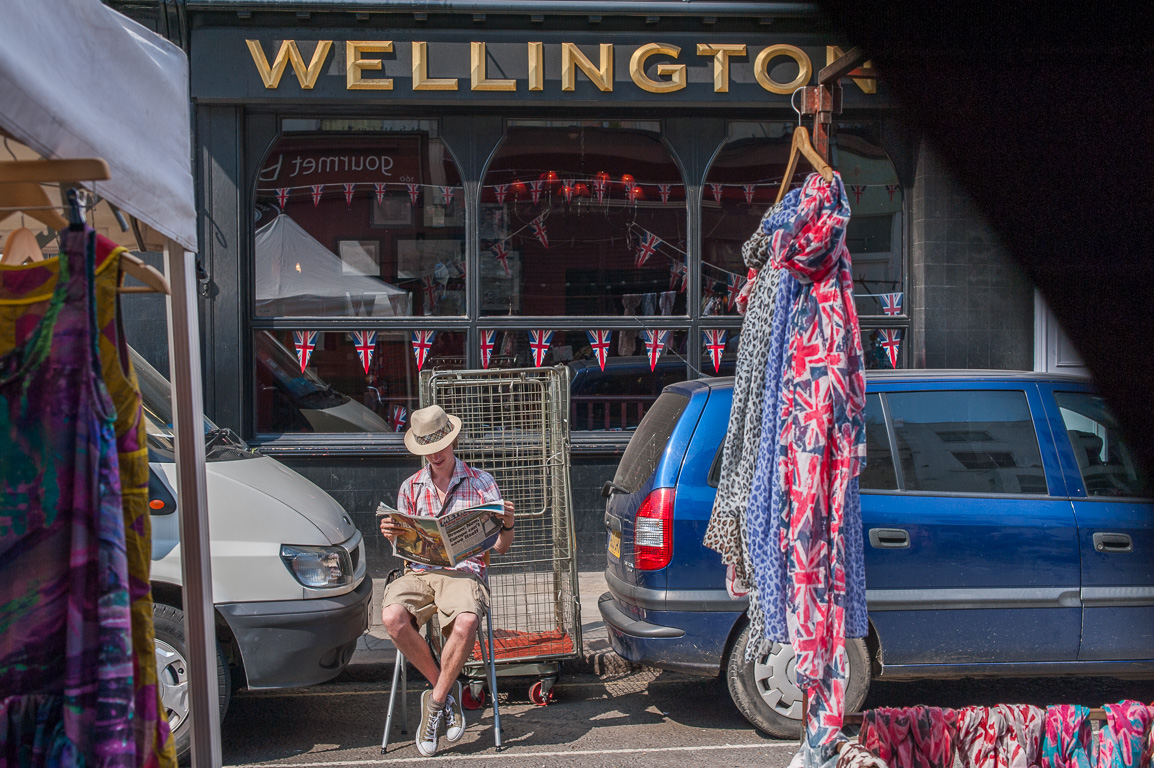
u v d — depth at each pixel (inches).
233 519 173.0
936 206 316.8
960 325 318.7
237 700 210.4
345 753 176.2
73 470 74.3
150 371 197.9
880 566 173.2
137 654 80.3
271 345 308.5
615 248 317.4
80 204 77.2
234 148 299.7
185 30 292.0
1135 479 183.8
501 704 205.8
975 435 182.4
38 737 74.2
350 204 310.2
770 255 120.3
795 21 308.7
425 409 185.0
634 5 301.0
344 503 303.7
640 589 178.4
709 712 198.7
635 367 317.7
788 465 110.5
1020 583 175.6
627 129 315.6
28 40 73.3
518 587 236.1
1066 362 317.4
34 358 74.2
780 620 110.7
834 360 106.6
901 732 98.3
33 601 74.5
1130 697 204.7
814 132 126.6
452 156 309.9
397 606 175.5
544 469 212.7
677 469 179.2
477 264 310.8
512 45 301.9
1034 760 98.3
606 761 170.2
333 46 298.0
